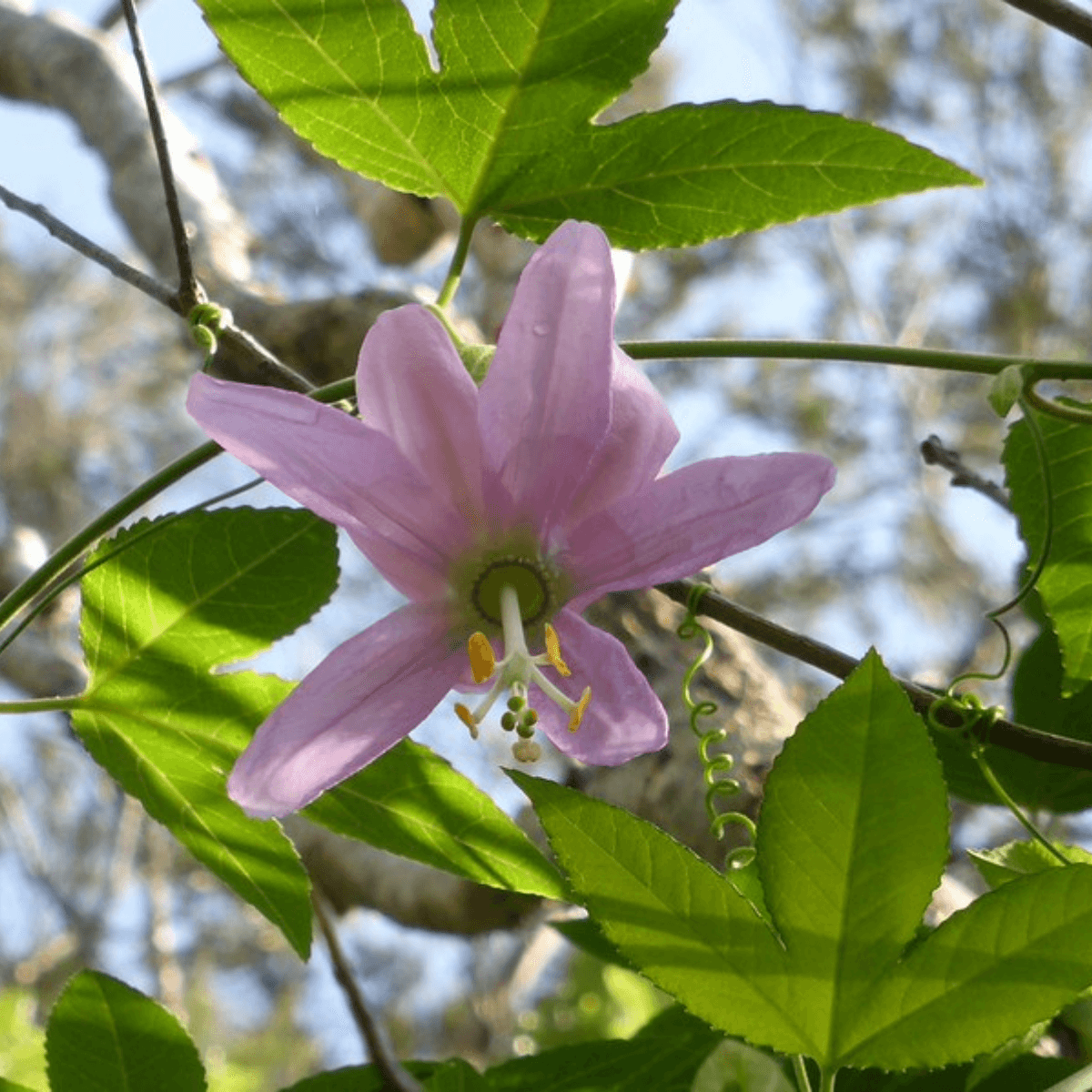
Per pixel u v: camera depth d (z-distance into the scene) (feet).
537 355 2.58
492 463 2.60
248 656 2.84
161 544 2.82
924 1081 2.82
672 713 3.42
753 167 2.82
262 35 2.79
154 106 2.92
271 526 2.82
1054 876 2.48
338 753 2.58
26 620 2.82
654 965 2.52
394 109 2.82
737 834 3.35
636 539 2.60
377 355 2.59
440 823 2.83
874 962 2.51
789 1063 2.83
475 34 2.79
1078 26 2.97
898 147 2.79
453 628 2.61
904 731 2.51
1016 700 3.08
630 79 2.80
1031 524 2.97
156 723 2.85
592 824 2.51
